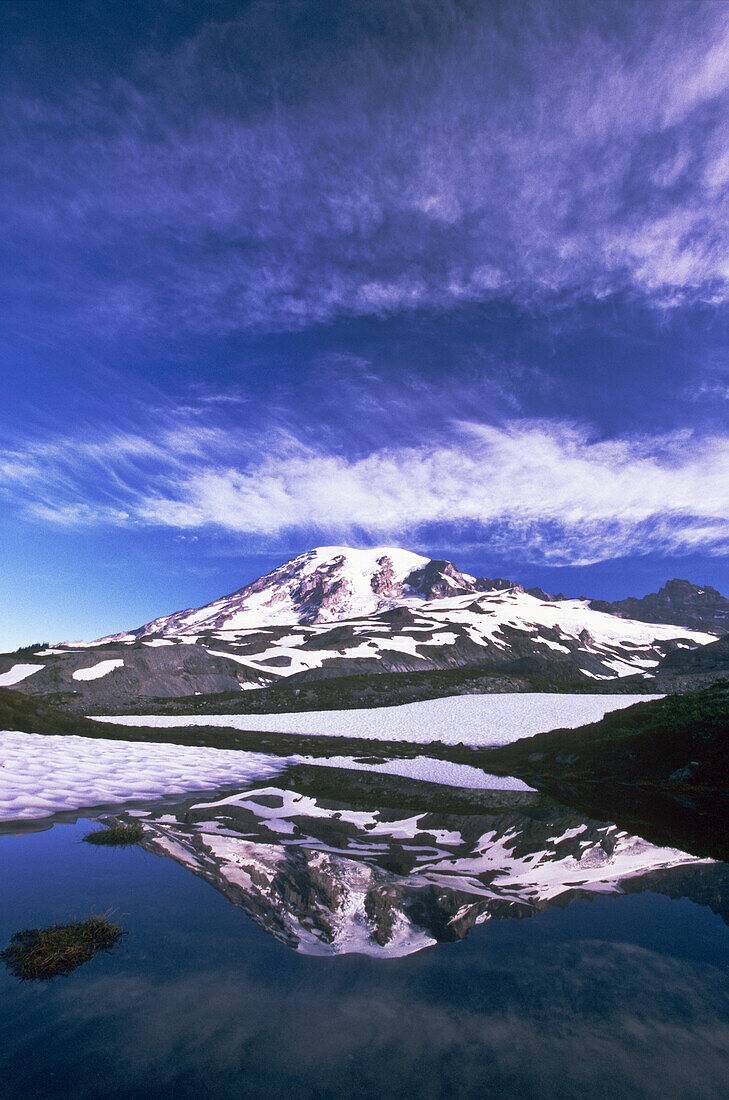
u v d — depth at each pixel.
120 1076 5.32
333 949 8.62
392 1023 6.48
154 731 50.19
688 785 24.41
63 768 25.17
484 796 25.20
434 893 11.40
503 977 7.72
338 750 43.88
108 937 8.57
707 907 10.71
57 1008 6.63
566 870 13.29
